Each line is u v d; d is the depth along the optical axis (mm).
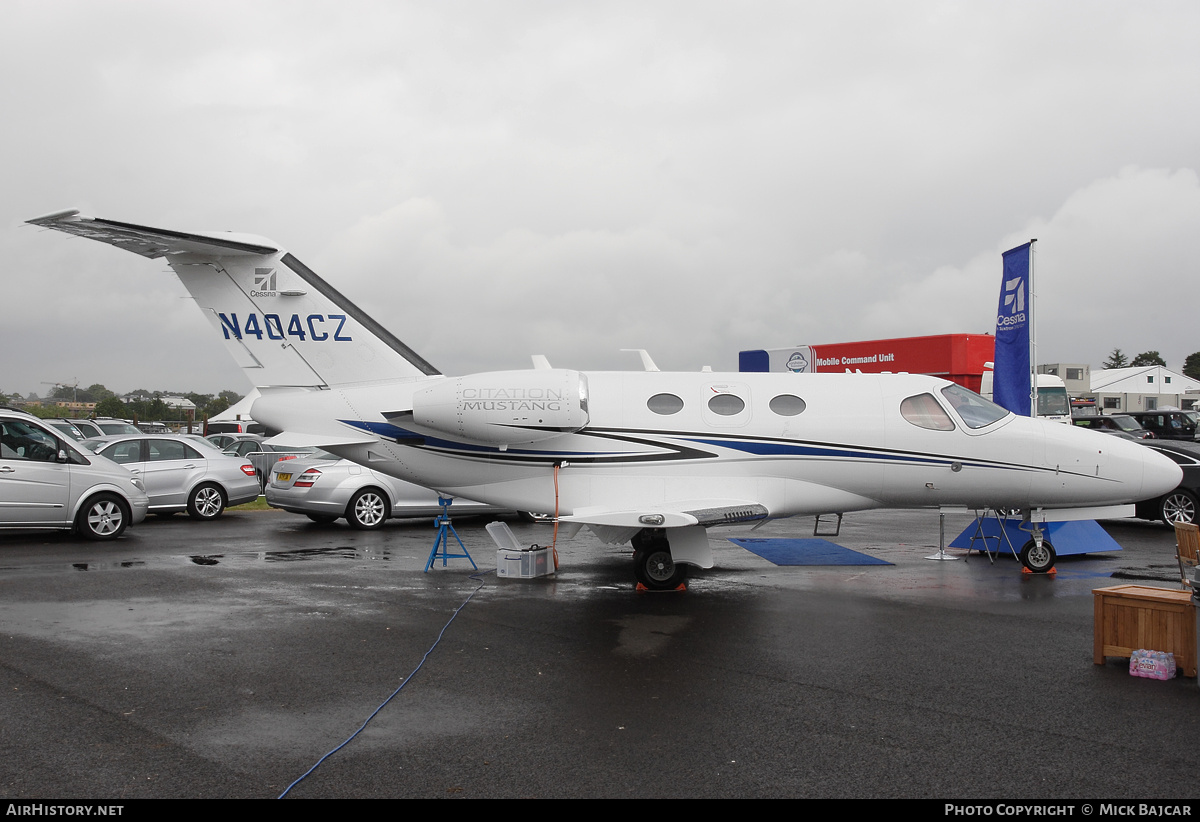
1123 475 9812
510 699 5402
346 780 4164
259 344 10055
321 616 7648
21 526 12031
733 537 13430
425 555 11297
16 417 12188
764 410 9719
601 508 8977
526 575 9633
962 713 5184
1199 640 5812
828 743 4684
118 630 7078
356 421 9906
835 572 10180
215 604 8117
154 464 15188
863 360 23391
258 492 16312
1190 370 87562
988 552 11062
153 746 4578
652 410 9633
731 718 5074
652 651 6574
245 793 4012
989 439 9742
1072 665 6242
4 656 6273
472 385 9297
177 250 9680
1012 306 13086
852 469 9727
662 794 4031
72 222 8484
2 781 4125
